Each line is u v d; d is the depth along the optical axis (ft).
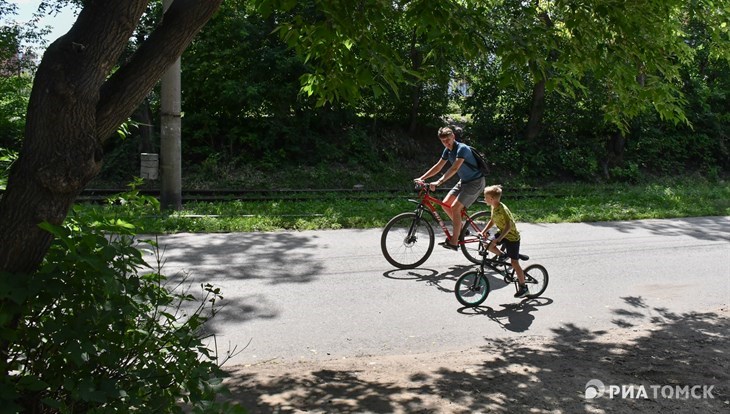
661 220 49.62
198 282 27.40
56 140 10.37
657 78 21.30
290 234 38.96
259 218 42.19
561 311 25.32
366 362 19.20
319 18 17.12
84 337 9.47
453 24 17.48
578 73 20.58
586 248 37.24
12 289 9.32
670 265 33.27
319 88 19.93
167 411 10.47
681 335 21.88
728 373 17.70
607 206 55.01
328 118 78.28
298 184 71.82
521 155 86.48
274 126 76.18
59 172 10.34
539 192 69.31
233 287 26.91
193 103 76.54
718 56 24.91
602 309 25.59
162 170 46.88
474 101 91.20
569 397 15.83
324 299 25.86
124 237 11.05
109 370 10.16
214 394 10.82
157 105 76.18
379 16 16.46
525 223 46.29
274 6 16.39
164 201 46.88
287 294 26.30
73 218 11.58
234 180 69.92
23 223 10.30
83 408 10.48
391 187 73.46
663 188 76.38
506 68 18.51
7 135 52.80
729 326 23.00
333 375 17.78
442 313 24.70
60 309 9.87
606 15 19.16
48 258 9.99
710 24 22.35
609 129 88.69
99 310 9.77
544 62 18.37
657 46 20.45
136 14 11.07
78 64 10.57
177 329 11.51
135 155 72.02
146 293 10.87
